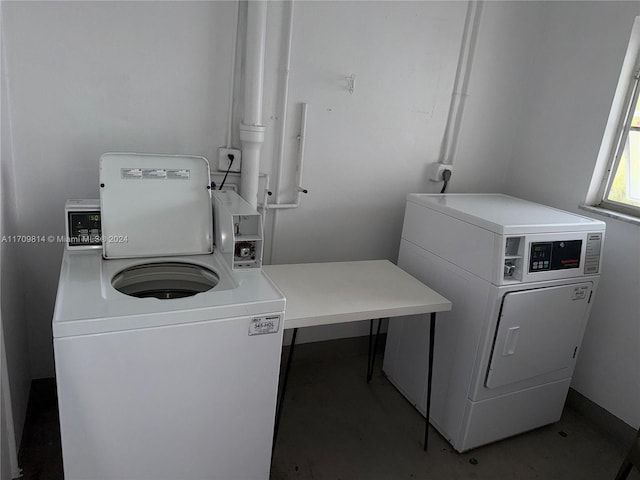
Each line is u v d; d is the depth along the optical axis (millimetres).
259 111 2080
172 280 1832
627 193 2314
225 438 1548
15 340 1817
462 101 2596
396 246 2729
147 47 1923
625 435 2240
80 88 1874
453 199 2346
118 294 1414
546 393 2223
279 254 2471
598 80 2332
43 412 2109
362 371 2688
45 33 1771
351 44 2264
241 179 2170
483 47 2557
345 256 2621
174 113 2039
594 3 2344
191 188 1837
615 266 2260
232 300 1427
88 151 1952
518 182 2803
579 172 2434
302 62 2199
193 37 1977
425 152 2621
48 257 2012
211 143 2135
